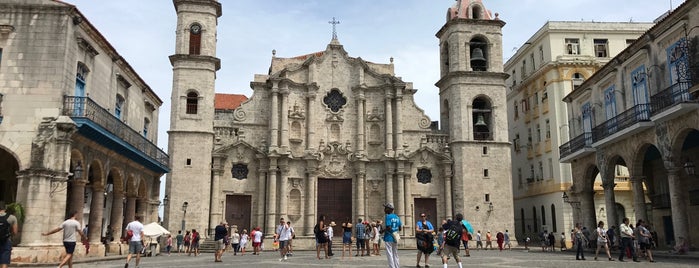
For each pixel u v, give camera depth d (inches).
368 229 1193.4
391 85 1866.4
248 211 1740.9
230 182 1736.0
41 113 927.7
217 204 1690.5
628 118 1114.7
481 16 1929.1
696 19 938.7
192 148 1663.4
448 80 1882.4
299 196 1759.4
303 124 1823.3
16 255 850.8
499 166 1800.0
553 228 1801.2
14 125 919.7
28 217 881.5
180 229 1600.6
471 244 1720.0
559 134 1780.3
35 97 932.6
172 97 1695.4
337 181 1827.0
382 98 1887.3
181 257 1204.5
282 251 1013.2
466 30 1879.9
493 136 1822.1
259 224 1701.5
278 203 1729.8
